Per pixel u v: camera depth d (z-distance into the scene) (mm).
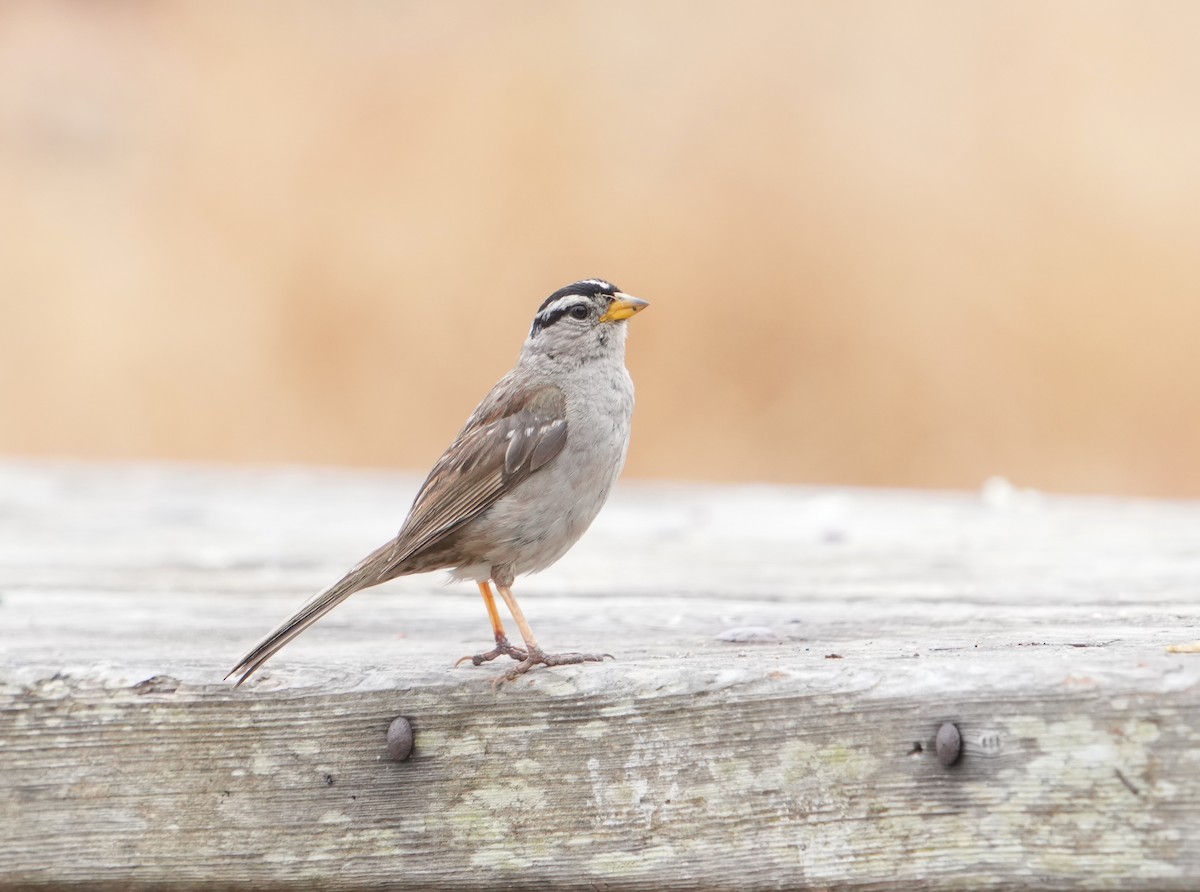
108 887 7355
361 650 8398
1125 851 6238
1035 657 6844
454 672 7336
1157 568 11047
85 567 12180
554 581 11398
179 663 7551
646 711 6965
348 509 15414
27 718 7359
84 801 7332
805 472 21188
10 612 9992
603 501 9406
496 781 7133
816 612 9422
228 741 7289
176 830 7297
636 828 6969
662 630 9039
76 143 25391
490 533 8906
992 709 6430
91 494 16406
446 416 21766
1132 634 7785
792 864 6746
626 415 9547
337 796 7246
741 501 15969
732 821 6844
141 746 7312
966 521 14250
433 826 7168
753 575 11453
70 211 23750
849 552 12586
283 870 7258
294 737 7254
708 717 6879
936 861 6512
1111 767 6254
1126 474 20469
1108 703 6262
